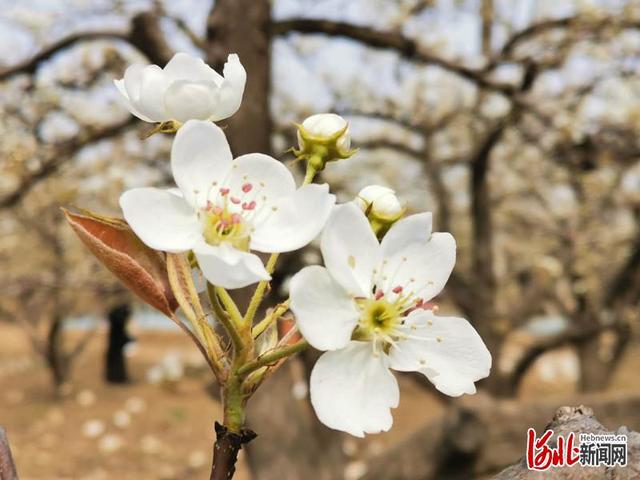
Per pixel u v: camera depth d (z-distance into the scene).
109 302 7.56
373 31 4.89
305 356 4.70
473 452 4.16
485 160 6.19
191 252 1.09
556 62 4.96
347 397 0.96
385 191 1.12
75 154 5.57
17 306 11.02
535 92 5.38
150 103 1.06
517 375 6.48
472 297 6.12
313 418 5.56
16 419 10.05
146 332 19.31
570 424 0.89
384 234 1.12
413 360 1.00
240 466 7.65
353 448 8.38
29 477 7.82
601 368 7.77
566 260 7.59
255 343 0.98
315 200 0.97
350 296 0.97
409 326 1.01
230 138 3.96
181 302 0.98
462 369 1.01
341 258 0.97
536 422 4.22
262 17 4.06
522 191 8.26
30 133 5.62
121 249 1.02
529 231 8.26
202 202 0.96
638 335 6.34
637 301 6.46
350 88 7.41
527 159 7.91
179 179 0.96
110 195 7.02
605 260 8.02
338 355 0.98
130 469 8.31
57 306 10.16
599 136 4.39
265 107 4.05
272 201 0.99
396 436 9.23
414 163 8.58
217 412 10.76
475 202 6.33
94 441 9.22
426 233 1.04
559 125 4.42
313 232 0.96
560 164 4.92
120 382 12.50
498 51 5.27
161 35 4.36
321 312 0.94
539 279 6.64
